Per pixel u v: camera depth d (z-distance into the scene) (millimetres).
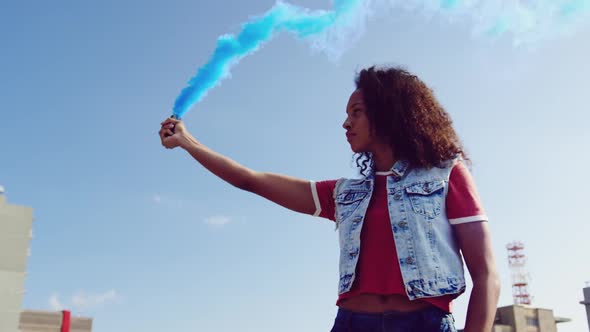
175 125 2873
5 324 49531
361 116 2545
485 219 2178
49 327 51531
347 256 2270
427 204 2215
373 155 2545
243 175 2732
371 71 2623
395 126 2445
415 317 2033
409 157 2400
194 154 2797
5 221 52406
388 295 2098
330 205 2596
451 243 2158
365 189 2420
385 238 2205
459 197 2223
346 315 2182
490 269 2068
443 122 2490
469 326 1978
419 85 2555
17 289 51344
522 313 50500
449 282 2062
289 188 2684
